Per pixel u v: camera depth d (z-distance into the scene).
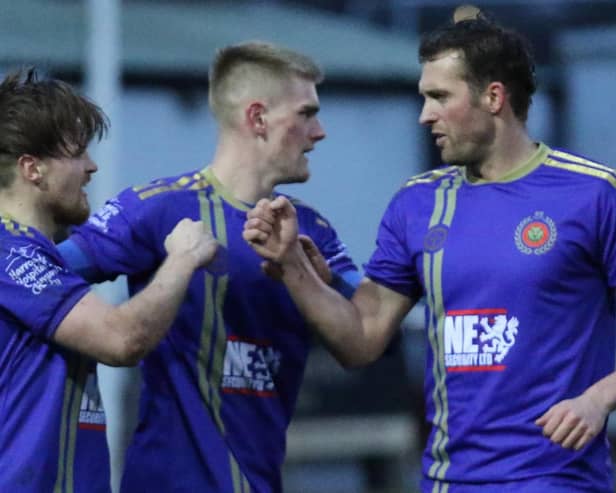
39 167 13.73
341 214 45.59
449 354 14.34
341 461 38.25
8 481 13.29
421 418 36.00
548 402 14.02
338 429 37.28
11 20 44.47
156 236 14.97
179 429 14.91
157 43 44.56
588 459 14.14
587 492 14.09
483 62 14.23
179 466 14.88
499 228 14.25
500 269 14.12
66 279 13.61
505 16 50.78
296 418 37.03
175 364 14.93
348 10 57.09
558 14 50.03
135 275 15.23
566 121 48.62
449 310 14.39
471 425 14.17
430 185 14.93
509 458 14.05
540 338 14.04
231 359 15.04
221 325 14.98
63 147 13.74
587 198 14.12
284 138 15.30
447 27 14.50
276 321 15.30
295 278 14.68
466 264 14.26
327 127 45.28
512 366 14.05
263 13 55.06
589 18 49.50
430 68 14.44
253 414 15.19
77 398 13.86
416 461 37.75
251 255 15.10
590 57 48.66
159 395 15.00
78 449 13.83
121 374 34.38
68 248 14.79
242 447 15.05
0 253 13.55
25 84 13.86
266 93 15.25
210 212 15.13
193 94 43.19
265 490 15.25
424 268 14.54
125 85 42.41
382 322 15.16
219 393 14.98
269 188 15.44
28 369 13.57
